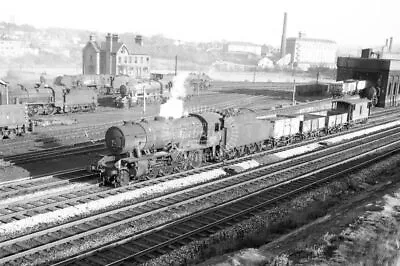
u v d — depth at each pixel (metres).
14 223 16.64
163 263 13.75
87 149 30.36
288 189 22.33
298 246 14.06
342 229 15.45
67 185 21.67
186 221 17.31
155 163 22.73
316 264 12.59
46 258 14.01
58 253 14.32
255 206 19.22
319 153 31.80
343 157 30.77
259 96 70.12
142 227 16.75
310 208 19.20
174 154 23.64
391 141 36.97
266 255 13.55
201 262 13.80
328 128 40.22
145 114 48.94
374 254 13.33
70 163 26.48
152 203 19.48
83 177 23.05
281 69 174.38
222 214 18.39
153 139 22.58
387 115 55.84
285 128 34.34
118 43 89.75
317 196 21.28
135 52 92.44
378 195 20.31
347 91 63.28
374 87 64.94
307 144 35.38
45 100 47.00
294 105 56.66
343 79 71.31
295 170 26.42
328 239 14.51
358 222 16.14
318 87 74.69
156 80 62.09
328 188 22.67
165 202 19.72
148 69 96.06
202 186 22.05
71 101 49.19
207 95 69.69
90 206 18.83
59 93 48.06
